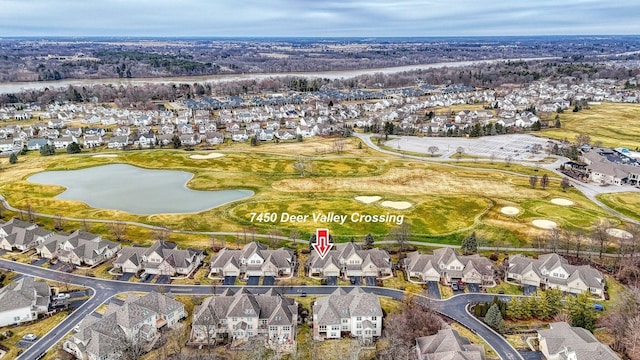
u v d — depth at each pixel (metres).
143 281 120.50
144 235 148.62
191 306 109.69
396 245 142.38
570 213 164.50
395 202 176.88
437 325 98.12
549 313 105.31
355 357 88.00
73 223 157.88
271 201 178.88
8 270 125.81
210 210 169.62
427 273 121.56
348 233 150.75
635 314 98.62
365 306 99.44
